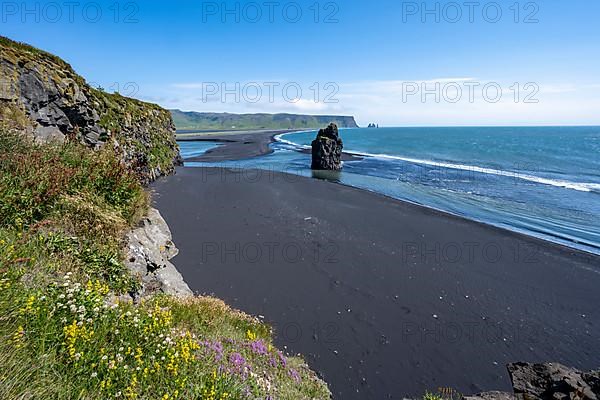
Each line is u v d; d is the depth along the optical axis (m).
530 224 20.81
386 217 21.09
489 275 13.73
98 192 9.58
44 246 6.14
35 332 3.76
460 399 7.79
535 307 11.60
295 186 29.80
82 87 19.22
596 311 11.44
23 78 14.58
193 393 4.30
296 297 11.59
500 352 9.41
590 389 6.81
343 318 10.62
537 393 7.38
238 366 5.64
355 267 13.95
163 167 31.83
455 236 18.00
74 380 3.58
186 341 5.11
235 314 8.92
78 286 4.75
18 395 3.02
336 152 44.62
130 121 26.64
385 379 8.37
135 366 4.18
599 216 22.45
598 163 48.91
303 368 8.07
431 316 10.93
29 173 7.35
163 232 13.28
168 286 9.52
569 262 15.06
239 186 28.20
